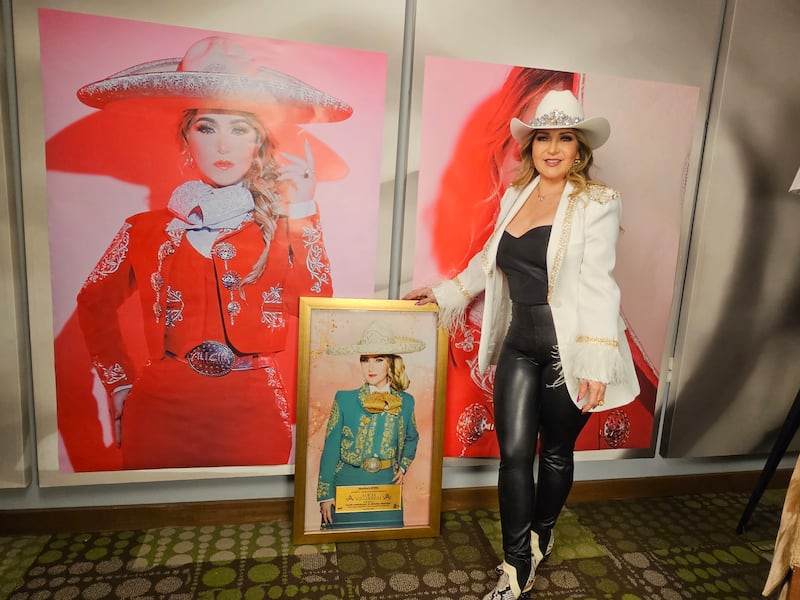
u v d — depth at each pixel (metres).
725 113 2.23
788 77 2.26
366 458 2.08
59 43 1.73
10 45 1.73
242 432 2.08
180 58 1.81
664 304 2.33
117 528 2.06
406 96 2.00
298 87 1.90
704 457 2.61
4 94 1.74
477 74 2.01
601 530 2.25
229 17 1.82
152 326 1.95
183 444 2.04
